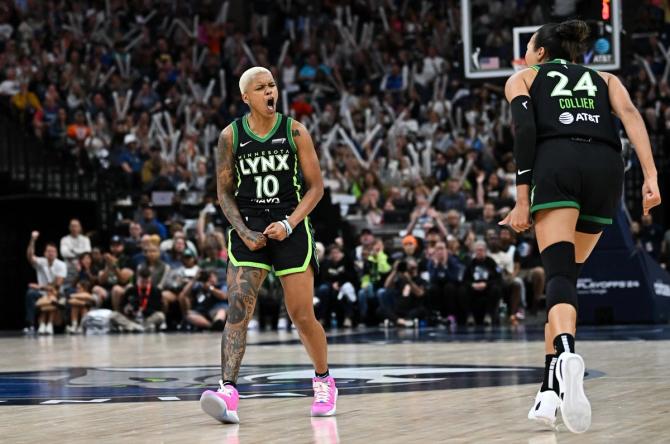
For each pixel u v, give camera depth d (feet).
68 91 152.56
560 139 30.27
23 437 29.78
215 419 32.76
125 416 34.47
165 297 112.27
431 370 50.70
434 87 154.30
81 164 137.08
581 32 32.32
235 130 35.32
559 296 29.12
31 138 136.05
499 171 128.16
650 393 37.58
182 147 140.15
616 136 30.99
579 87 30.96
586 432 28.14
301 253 34.40
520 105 30.48
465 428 29.63
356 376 47.93
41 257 124.57
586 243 31.35
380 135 144.66
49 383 48.62
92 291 114.93
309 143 35.17
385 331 99.04
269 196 34.99
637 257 98.84
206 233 122.01
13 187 131.85
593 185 29.94
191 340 89.61
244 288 34.27
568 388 26.96
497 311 108.68
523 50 95.09
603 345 67.26
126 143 140.87
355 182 134.82
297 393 41.37
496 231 111.04
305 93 163.02
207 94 156.87
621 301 99.14
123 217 134.82
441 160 133.08
